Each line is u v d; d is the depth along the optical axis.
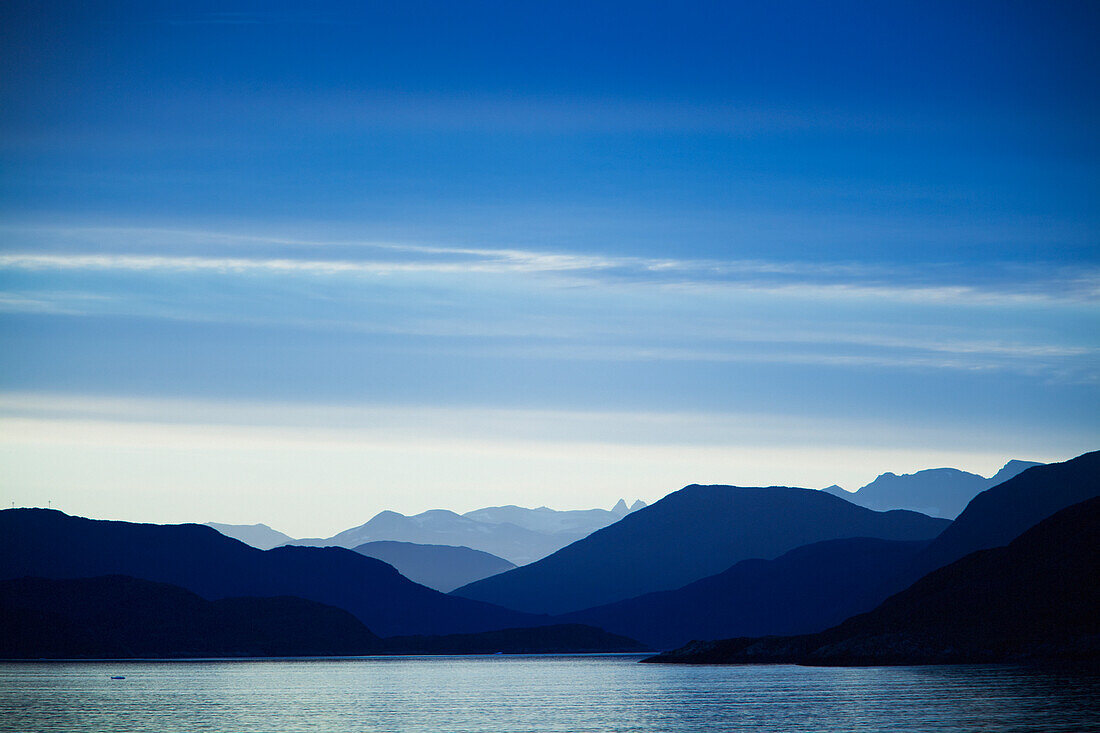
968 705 113.56
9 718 123.00
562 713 124.56
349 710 132.50
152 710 133.25
